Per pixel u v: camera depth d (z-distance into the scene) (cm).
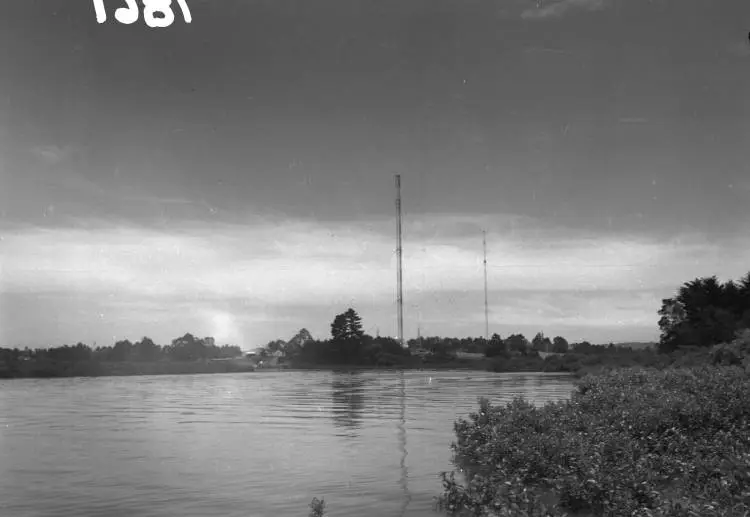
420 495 714
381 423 1386
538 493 713
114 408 1809
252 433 1227
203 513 643
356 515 634
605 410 1030
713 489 644
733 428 899
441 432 1227
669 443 863
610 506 636
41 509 662
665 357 3189
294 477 809
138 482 785
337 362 6353
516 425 1002
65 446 1071
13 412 1694
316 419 1474
